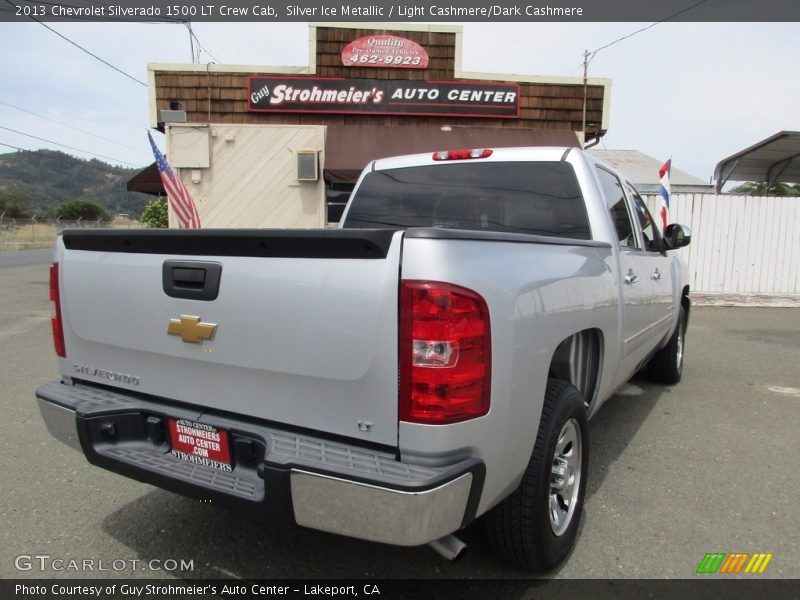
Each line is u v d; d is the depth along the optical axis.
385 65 12.20
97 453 2.53
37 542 2.86
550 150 3.61
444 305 1.89
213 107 12.23
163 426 2.52
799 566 2.71
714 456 4.04
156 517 3.12
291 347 2.12
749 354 7.44
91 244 2.70
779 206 11.88
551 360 2.56
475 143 12.15
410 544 1.87
